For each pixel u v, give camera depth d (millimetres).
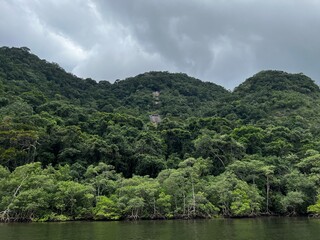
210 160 97500
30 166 76375
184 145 119125
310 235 45438
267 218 78375
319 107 177125
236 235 46062
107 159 97625
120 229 54875
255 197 82250
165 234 47875
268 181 90250
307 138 120250
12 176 75250
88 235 47125
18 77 188375
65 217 73062
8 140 89688
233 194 80250
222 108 183625
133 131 123625
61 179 82250
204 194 80062
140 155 101875
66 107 138875
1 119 103438
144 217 76438
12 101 133750
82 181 84562
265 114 167750
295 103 176375
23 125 96562
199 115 193500
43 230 53531
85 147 99000
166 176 83812
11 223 67562
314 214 81375
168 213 76625
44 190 74812
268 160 99375
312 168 88500
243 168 91188
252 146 113312
